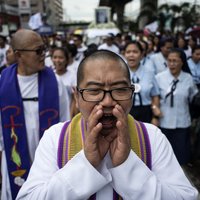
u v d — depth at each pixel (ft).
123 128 3.69
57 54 13.08
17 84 8.01
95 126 3.67
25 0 98.99
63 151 4.22
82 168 3.77
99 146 3.84
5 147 8.07
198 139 11.97
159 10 98.63
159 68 17.30
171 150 4.38
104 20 59.62
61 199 3.74
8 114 7.98
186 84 11.51
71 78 13.33
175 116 11.50
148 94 10.99
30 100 8.09
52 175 4.03
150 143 4.28
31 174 4.20
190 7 94.58
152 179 3.86
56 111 8.39
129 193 3.80
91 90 3.77
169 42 16.89
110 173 3.89
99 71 3.75
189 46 28.81
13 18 103.91
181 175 4.16
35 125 8.13
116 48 29.07
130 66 11.10
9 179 8.18
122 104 3.79
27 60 7.77
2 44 26.40
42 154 4.30
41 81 8.23
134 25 108.88
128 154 3.83
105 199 4.01
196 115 12.24
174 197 3.89
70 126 4.39
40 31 47.67
